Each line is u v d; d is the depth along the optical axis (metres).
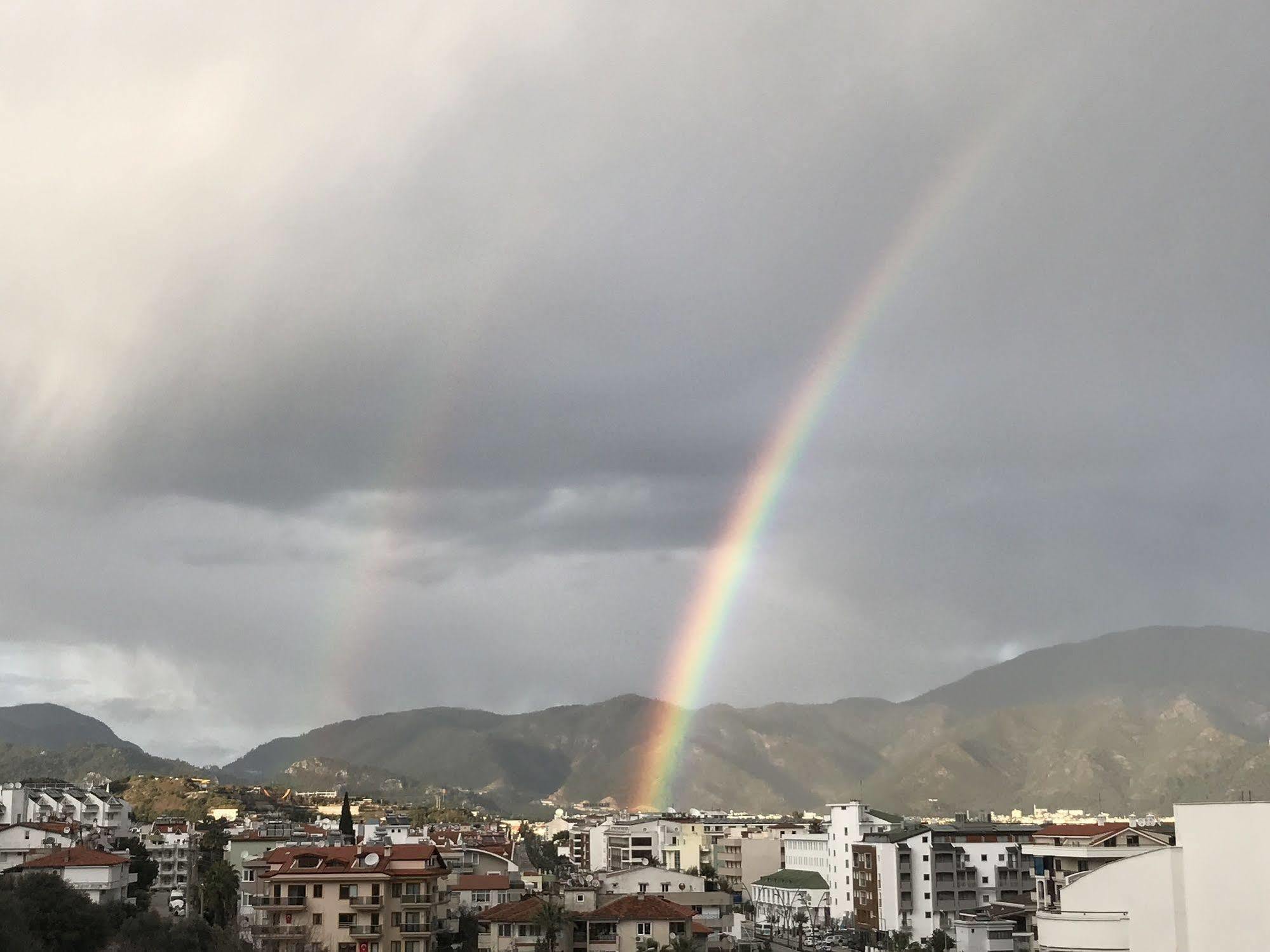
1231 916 101.44
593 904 195.25
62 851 183.12
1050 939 111.19
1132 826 188.25
